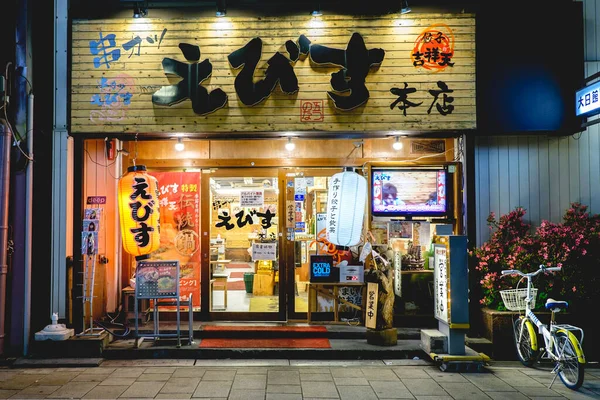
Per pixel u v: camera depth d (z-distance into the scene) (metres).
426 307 9.11
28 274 7.92
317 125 8.09
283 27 8.07
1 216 7.89
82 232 7.99
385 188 8.90
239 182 9.48
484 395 6.16
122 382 6.60
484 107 8.26
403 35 8.10
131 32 8.09
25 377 6.84
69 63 8.19
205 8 8.26
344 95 8.06
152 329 8.50
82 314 7.98
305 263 9.43
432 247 9.28
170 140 9.20
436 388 6.41
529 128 8.28
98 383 6.56
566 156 8.92
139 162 9.40
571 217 8.49
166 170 9.41
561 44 8.41
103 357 7.67
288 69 8.02
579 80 8.38
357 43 8.01
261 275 9.91
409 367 7.32
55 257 8.09
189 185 9.39
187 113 8.09
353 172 7.95
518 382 6.67
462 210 8.62
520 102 8.30
